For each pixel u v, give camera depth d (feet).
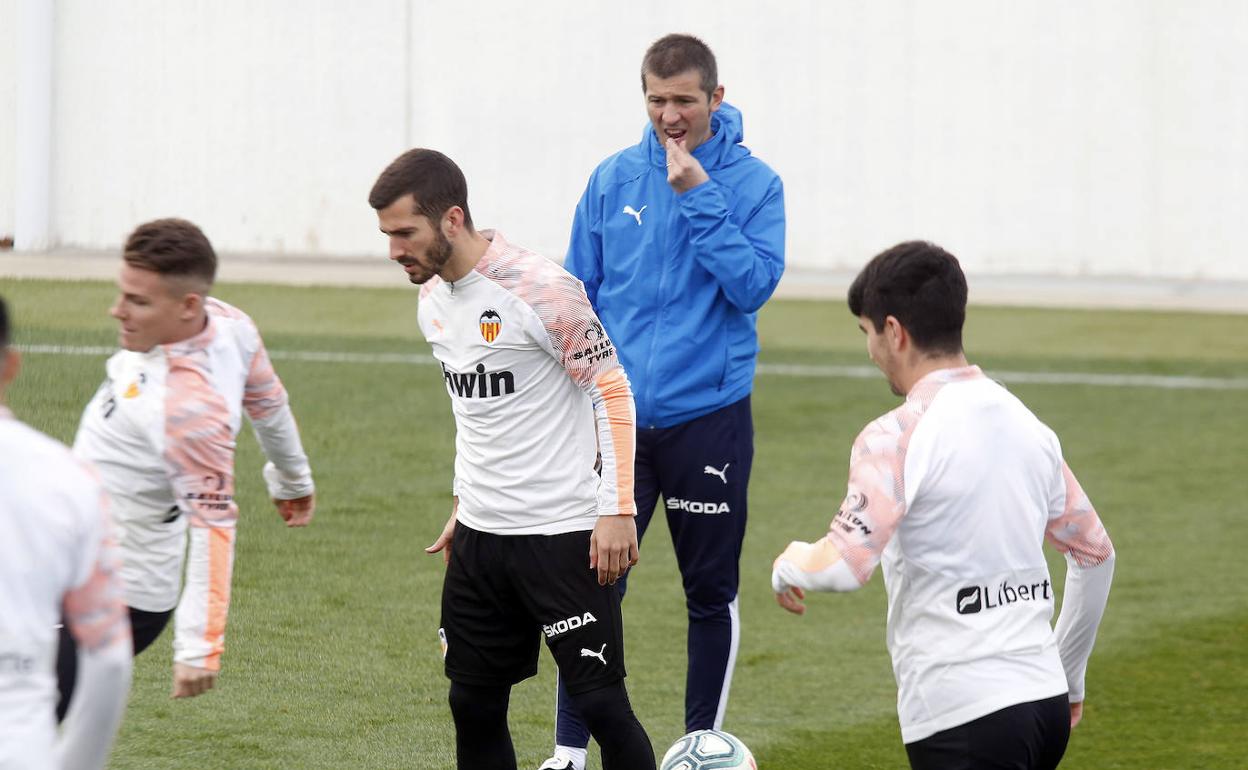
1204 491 87.25
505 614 41.37
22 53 146.10
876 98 170.30
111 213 151.74
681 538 49.29
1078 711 38.24
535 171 168.45
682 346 48.47
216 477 35.58
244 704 51.62
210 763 46.62
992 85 169.89
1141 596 69.36
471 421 40.32
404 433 91.04
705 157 49.52
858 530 31.83
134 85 152.56
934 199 171.73
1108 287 164.86
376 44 162.91
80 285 123.75
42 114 147.02
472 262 38.99
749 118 171.12
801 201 171.83
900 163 171.01
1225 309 150.30
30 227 147.54
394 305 133.39
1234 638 63.77
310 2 160.66
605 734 40.60
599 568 39.52
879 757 50.72
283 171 162.09
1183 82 168.35
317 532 71.77
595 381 39.37
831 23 168.96
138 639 37.83
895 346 33.73
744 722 53.67
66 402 84.28
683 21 168.14
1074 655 36.88
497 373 39.37
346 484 80.07
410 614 61.82
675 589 68.33
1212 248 170.40
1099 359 123.54
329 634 59.00
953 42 169.37
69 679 34.40
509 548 40.34
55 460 25.52
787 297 149.79
